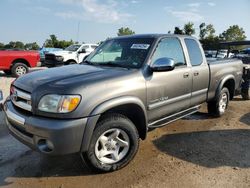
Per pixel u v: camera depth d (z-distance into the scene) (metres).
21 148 4.59
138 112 4.02
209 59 6.39
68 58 17.25
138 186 3.51
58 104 3.21
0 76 13.78
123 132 3.81
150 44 4.41
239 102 8.22
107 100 3.48
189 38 5.27
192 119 6.33
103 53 4.83
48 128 3.17
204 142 4.98
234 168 4.00
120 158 3.85
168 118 4.70
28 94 3.46
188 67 4.99
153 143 4.89
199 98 5.42
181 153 4.49
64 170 3.89
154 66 4.10
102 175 3.76
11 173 3.80
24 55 13.68
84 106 3.28
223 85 6.35
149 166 4.02
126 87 3.72
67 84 3.35
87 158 3.56
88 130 3.33
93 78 3.56
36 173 3.81
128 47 4.55
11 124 3.79
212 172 3.87
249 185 3.55
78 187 3.49
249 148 4.74
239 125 5.97
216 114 6.33
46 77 3.69
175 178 3.70
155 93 4.18
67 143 3.22
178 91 4.71
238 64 6.82
